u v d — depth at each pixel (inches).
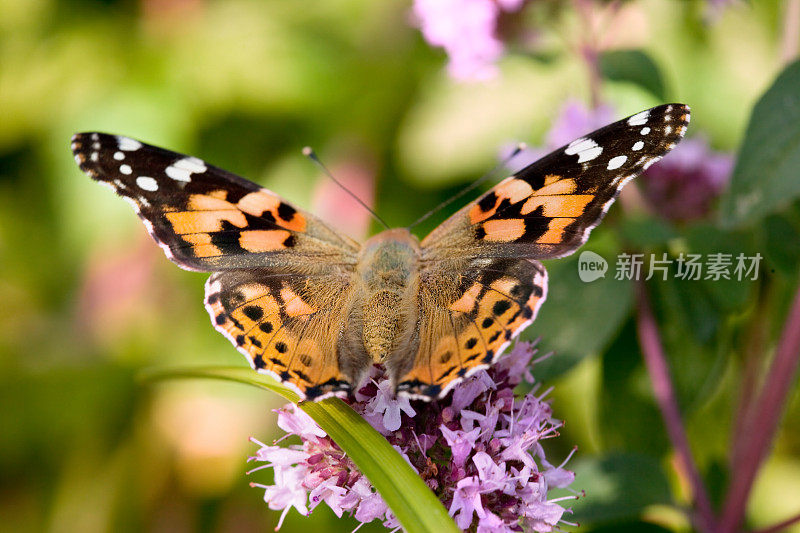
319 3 15.8
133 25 15.7
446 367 11.8
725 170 13.2
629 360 13.1
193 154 15.2
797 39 13.2
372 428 11.7
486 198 12.1
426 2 13.5
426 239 12.2
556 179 12.0
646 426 13.1
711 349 12.9
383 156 15.1
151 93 15.2
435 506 11.4
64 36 15.6
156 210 12.1
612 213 13.0
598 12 13.5
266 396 14.9
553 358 12.8
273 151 15.3
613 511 12.6
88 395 15.1
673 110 11.9
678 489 13.6
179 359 15.1
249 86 15.2
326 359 11.9
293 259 12.2
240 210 12.1
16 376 15.2
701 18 14.3
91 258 15.2
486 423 11.7
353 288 12.1
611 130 12.0
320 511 14.4
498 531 11.6
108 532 14.9
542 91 14.7
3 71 15.7
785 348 12.6
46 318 15.7
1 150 15.3
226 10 15.8
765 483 14.3
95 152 12.0
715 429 14.0
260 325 12.0
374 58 15.4
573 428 14.2
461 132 14.8
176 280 15.2
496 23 13.4
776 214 12.8
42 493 15.0
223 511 14.8
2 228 15.3
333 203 15.0
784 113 12.3
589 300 12.8
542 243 12.1
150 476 14.9
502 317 11.9
